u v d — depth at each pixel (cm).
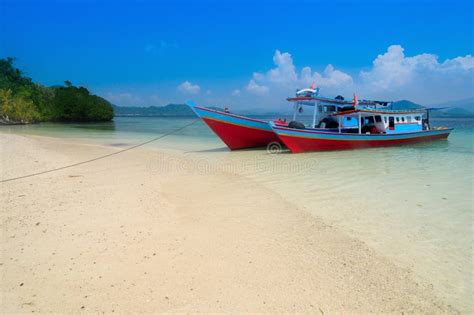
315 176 1084
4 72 7231
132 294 398
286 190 905
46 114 6162
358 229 620
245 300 389
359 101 1828
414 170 1171
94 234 576
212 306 376
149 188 912
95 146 2036
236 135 1745
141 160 1439
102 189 888
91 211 698
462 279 446
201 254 507
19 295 395
